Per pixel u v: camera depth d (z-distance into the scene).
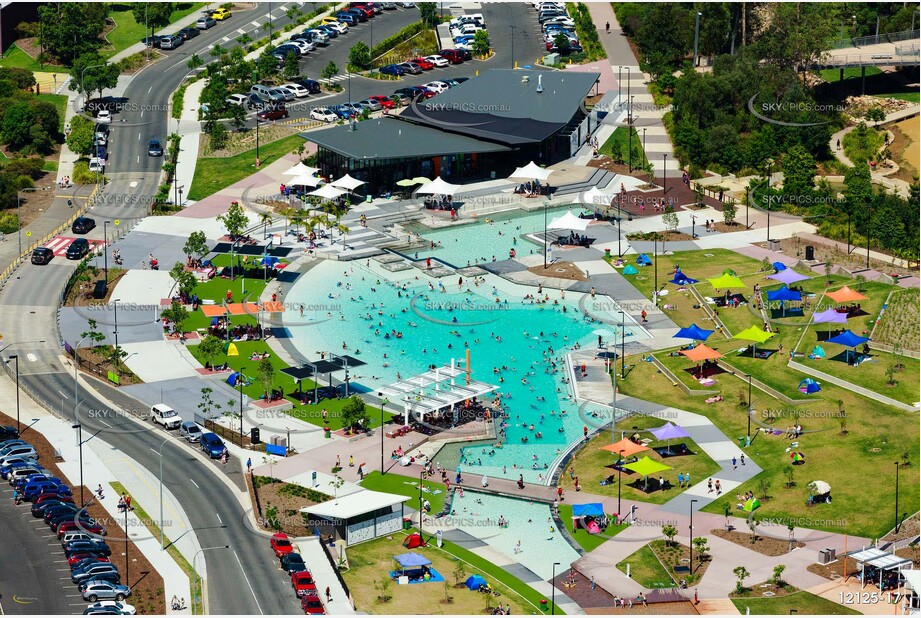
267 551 197.00
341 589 187.00
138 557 194.50
